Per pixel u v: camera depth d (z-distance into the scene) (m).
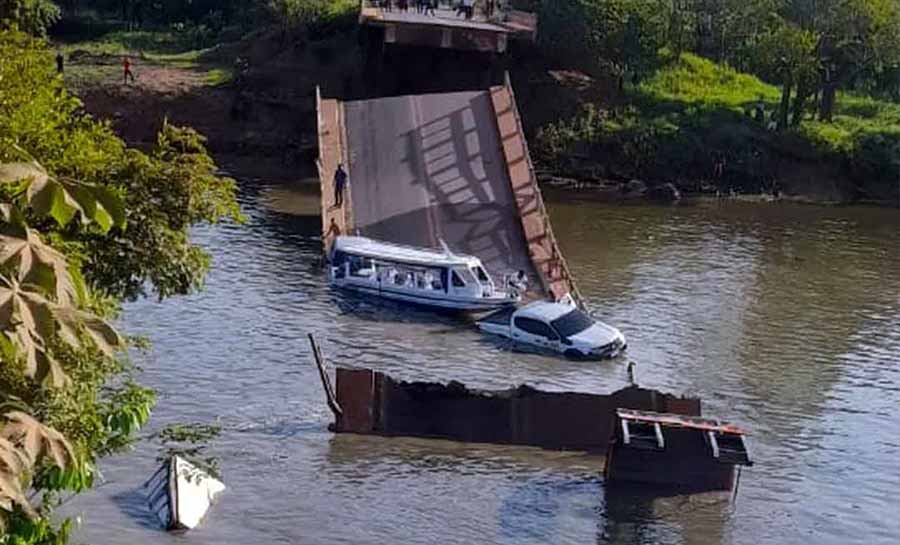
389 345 60.25
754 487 45.09
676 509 42.62
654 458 43.81
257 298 66.56
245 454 45.06
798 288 76.81
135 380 52.00
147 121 115.50
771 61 113.94
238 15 140.25
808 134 112.94
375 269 67.81
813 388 57.41
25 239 13.28
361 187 81.62
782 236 93.06
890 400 56.25
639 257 83.19
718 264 82.38
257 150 114.12
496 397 47.84
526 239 75.56
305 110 116.00
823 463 48.06
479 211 79.00
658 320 67.62
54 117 28.56
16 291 12.98
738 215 100.31
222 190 32.09
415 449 46.66
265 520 40.00
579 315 61.78
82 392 22.75
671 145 110.56
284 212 90.38
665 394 47.56
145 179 30.72
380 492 42.84
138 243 30.42
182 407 49.41
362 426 47.78
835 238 93.38
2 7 44.12
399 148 85.62
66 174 27.64
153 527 38.62
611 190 107.94
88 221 14.50
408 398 48.03
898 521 43.25
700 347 62.94
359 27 118.88
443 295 65.69
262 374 54.31
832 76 118.44
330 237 75.50
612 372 58.19
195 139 32.25
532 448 47.38
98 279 30.14
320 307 65.69
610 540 40.41
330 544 38.84
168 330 59.81
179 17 150.00
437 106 90.06
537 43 118.06
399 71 115.62
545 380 56.34
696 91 121.25
